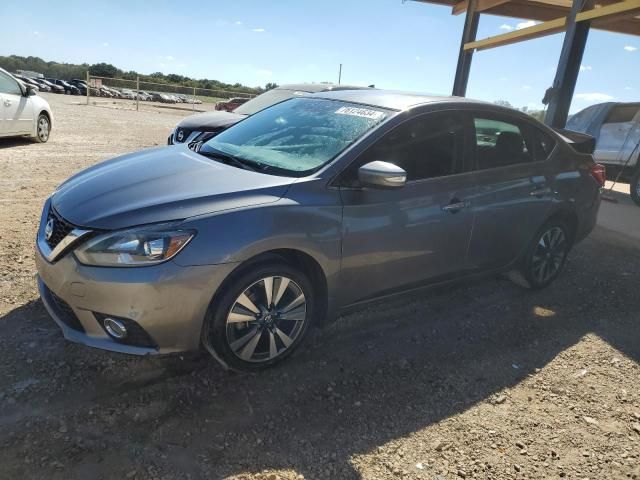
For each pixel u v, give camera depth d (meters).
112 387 2.83
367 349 3.51
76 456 2.32
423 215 3.50
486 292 4.70
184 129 8.12
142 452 2.39
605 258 6.06
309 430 2.66
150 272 2.56
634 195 9.88
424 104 3.70
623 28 11.94
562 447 2.71
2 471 2.20
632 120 10.25
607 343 3.89
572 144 5.02
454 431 2.76
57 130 14.14
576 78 8.89
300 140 3.54
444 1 12.23
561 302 4.61
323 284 3.19
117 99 38.56
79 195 3.02
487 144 4.04
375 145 3.35
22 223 5.28
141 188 2.97
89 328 2.72
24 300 3.65
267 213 2.83
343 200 3.14
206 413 2.71
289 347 3.14
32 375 2.85
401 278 3.55
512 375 3.36
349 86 9.05
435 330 3.87
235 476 2.31
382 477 2.40
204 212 2.72
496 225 4.03
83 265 2.63
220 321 2.80
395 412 2.87
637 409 3.09
